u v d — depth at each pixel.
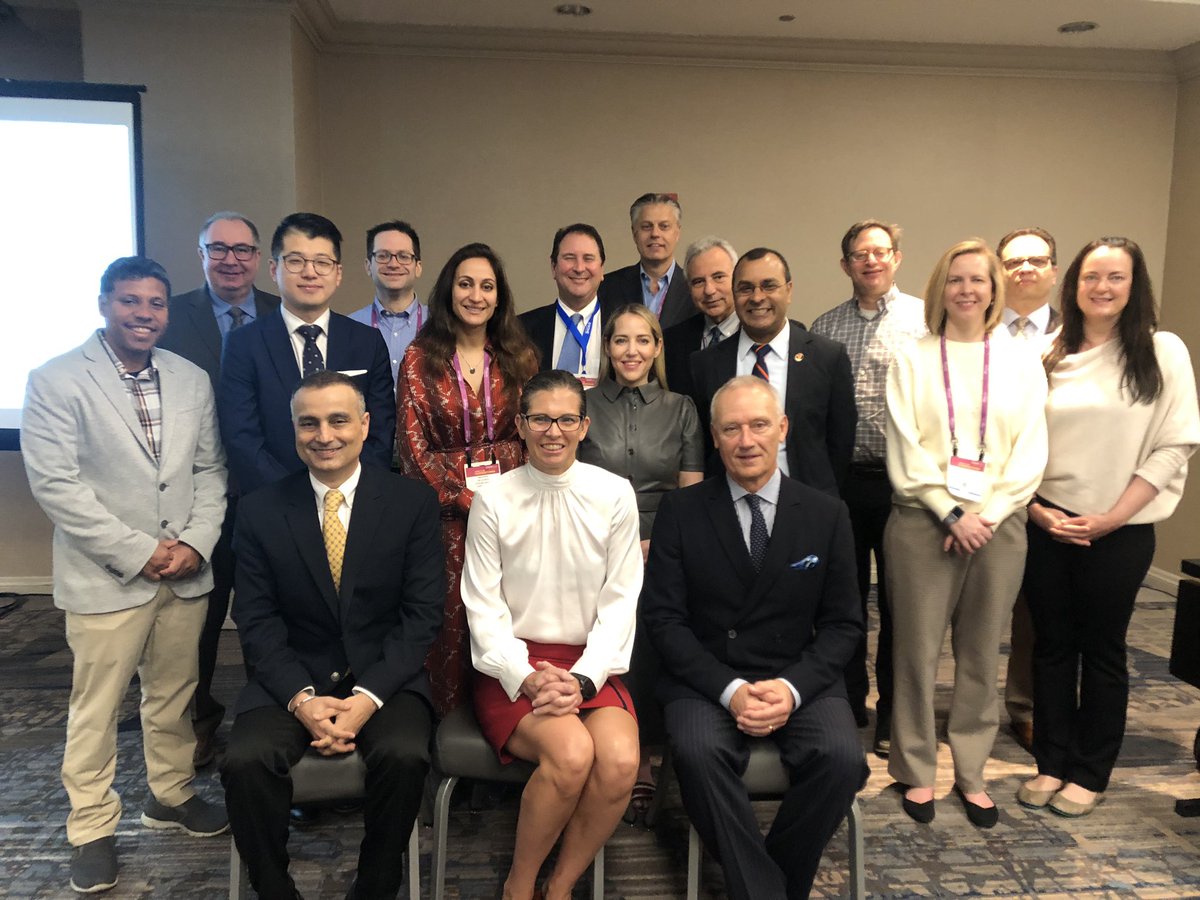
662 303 3.43
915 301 3.20
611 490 2.16
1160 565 4.99
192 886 2.20
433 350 2.47
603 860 2.19
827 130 4.95
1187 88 4.93
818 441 2.71
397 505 2.16
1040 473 2.41
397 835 1.91
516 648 2.09
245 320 3.02
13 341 3.87
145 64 4.08
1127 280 2.41
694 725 2.00
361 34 4.61
